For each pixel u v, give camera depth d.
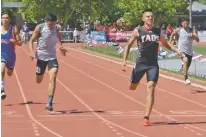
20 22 95.38
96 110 18.52
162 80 29.94
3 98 19.31
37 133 14.09
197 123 16.02
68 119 16.47
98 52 57.81
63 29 102.88
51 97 17.66
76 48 68.62
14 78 30.09
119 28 101.12
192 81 28.73
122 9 105.56
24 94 22.94
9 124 15.45
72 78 30.42
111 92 24.00
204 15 123.44
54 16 17.75
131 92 24.00
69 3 103.88
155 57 15.53
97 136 13.75
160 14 94.44
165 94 23.66
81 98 21.83
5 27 18.92
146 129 14.87
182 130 14.77
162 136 13.85
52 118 16.64
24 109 18.53
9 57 19.08
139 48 15.47
